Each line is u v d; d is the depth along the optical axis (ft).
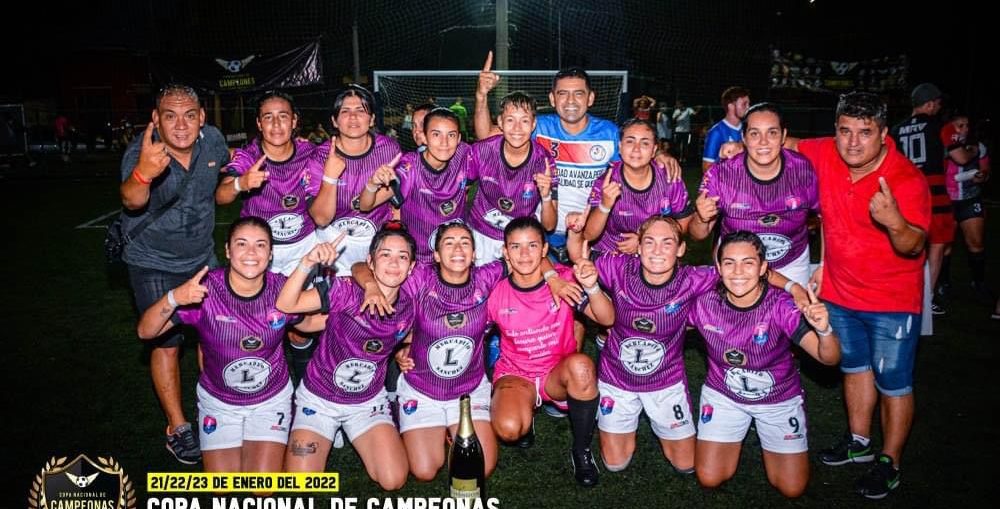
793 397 11.58
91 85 83.15
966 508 10.83
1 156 61.72
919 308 11.38
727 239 11.07
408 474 12.10
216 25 65.21
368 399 12.08
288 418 12.00
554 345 12.57
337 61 64.80
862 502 11.12
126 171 12.08
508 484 11.75
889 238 11.20
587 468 11.78
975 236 20.99
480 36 69.10
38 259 27.35
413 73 41.09
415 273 11.91
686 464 12.18
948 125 21.03
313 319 11.84
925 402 14.40
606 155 15.58
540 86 46.26
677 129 59.52
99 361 16.84
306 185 14.39
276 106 13.50
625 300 11.97
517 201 14.78
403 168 14.20
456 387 12.27
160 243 12.31
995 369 16.02
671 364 12.26
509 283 12.24
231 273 11.15
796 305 11.11
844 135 10.84
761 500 11.29
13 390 15.15
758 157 12.25
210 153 12.50
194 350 17.85
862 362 12.03
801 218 12.98
